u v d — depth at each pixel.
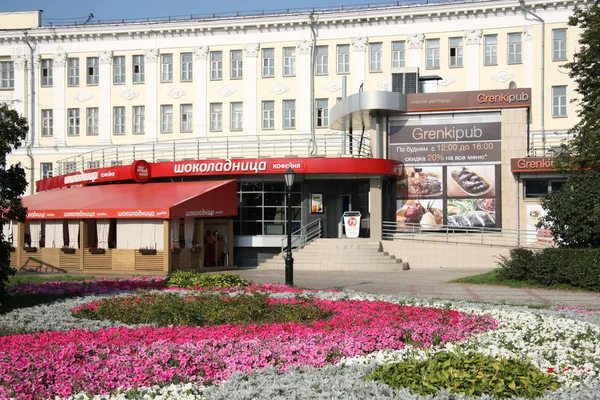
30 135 54.41
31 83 54.41
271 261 30.59
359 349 9.79
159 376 8.10
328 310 13.90
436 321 12.03
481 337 11.14
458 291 20.27
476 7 47.25
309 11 50.12
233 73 51.84
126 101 53.16
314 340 10.13
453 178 31.61
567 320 12.80
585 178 22.70
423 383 6.79
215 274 21.03
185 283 19.94
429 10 48.06
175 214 27.27
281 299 15.61
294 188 32.62
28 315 13.64
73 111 54.16
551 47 46.38
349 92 49.50
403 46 48.94
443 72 48.12
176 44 52.53
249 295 16.08
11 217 15.68
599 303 17.39
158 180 34.56
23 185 15.89
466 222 31.39
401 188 32.16
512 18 46.97
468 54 47.69
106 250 28.72
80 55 53.94
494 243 30.70
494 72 47.22
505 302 17.16
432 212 31.77
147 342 9.83
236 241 32.53
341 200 33.91
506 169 31.05
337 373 8.08
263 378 7.85
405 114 32.16
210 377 8.28
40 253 31.12
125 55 53.34
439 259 30.27
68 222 30.42
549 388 7.04
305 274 27.14
